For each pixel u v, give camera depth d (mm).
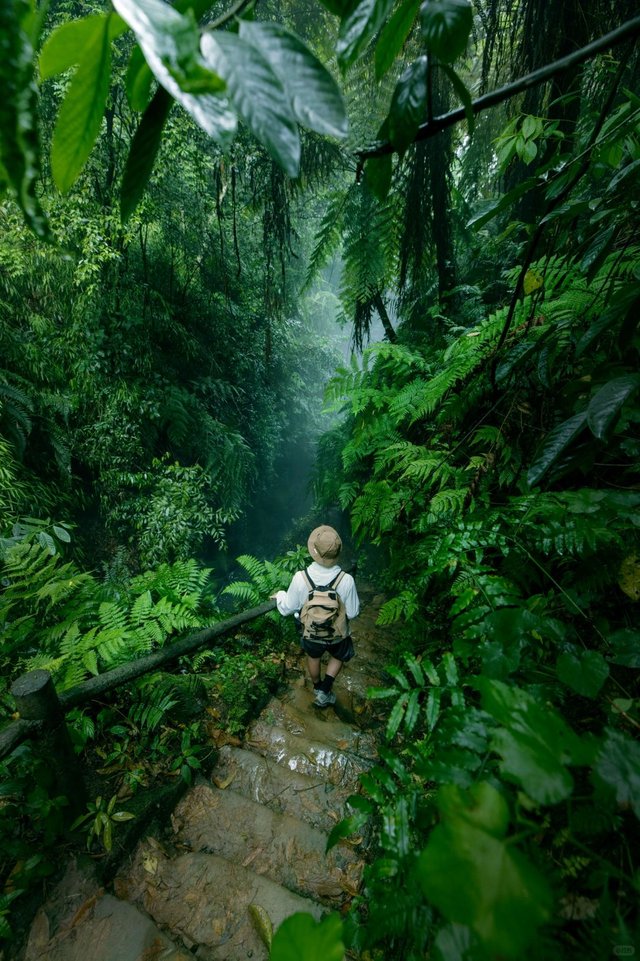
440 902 335
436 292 4598
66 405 5316
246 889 1606
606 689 1005
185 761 2076
